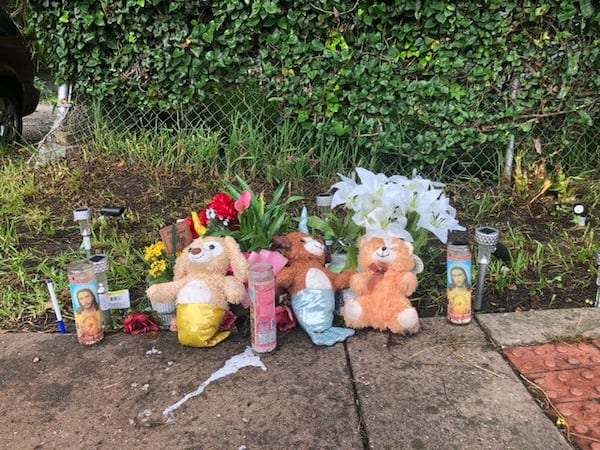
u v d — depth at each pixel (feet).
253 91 15.64
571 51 14.25
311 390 8.17
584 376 8.32
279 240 9.61
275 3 14.37
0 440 7.45
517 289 10.88
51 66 16.74
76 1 15.29
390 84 14.70
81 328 9.39
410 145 15.21
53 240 13.23
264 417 7.68
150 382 8.49
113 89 16.26
